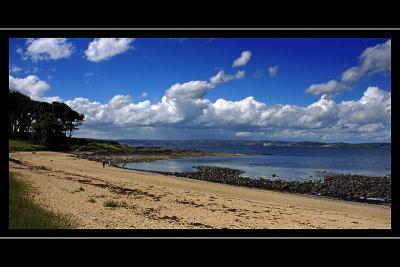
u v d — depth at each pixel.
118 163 52.56
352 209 16.59
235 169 42.50
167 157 74.62
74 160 50.75
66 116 81.81
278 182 28.17
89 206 11.35
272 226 10.38
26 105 76.94
